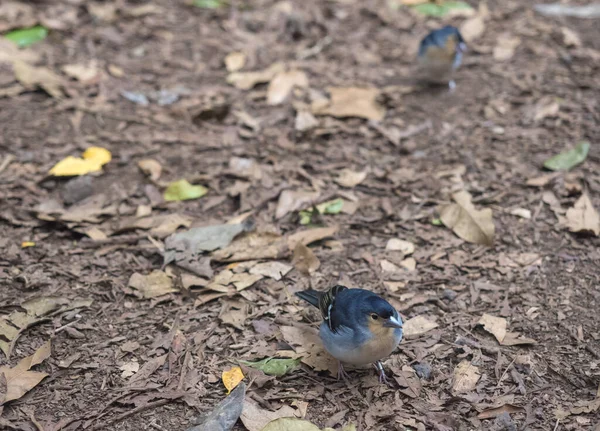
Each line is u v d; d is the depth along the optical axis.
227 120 2.19
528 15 2.51
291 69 2.31
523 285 1.89
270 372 1.78
